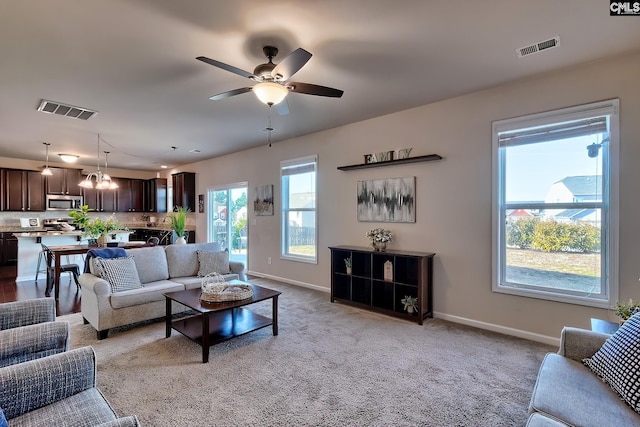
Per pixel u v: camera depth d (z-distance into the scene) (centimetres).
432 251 382
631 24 219
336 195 483
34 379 129
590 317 283
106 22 213
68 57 260
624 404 137
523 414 196
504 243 335
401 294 397
